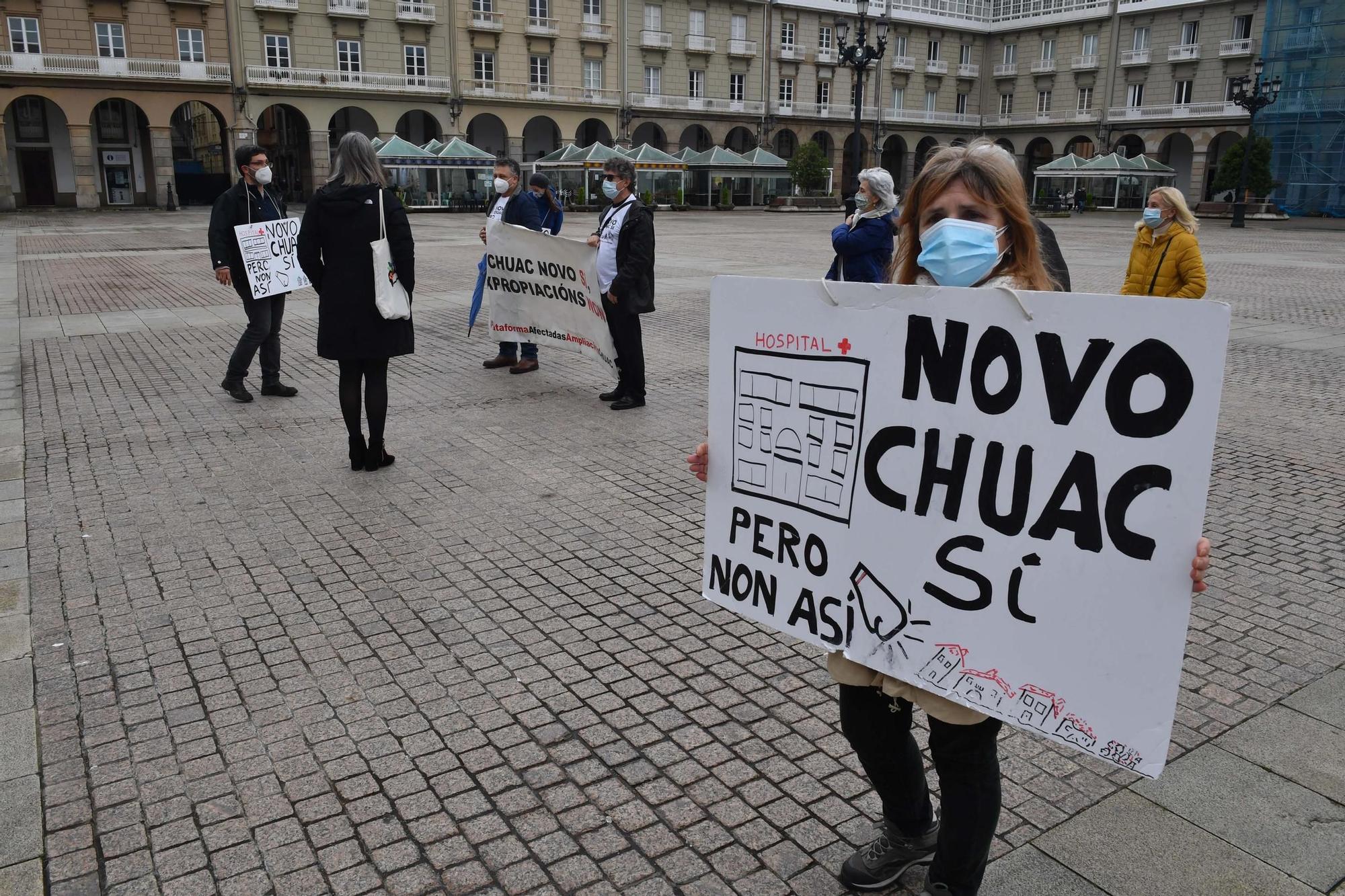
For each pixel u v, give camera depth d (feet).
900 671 6.68
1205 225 121.60
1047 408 5.78
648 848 8.25
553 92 156.66
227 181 139.03
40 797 8.89
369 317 17.42
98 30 128.06
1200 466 5.24
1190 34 167.73
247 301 23.07
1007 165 6.23
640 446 20.31
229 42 134.31
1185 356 5.22
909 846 7.45
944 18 192.85
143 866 8.02
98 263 59.82
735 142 185.37
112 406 23.44
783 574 7.41
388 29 143.13
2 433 21.02
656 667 11.37
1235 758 9.55
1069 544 5.80
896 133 193.98
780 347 7.13
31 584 13.46
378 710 10.40
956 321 6.10
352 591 13.34
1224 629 12.38
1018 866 8.00
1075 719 5.90
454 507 16.63
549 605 12.96
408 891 7.75
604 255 22.84
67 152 143.43
